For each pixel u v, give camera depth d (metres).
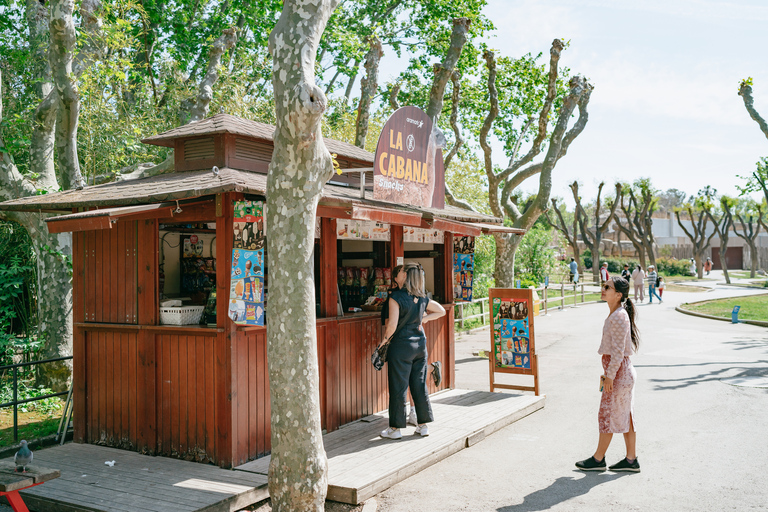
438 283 9.20
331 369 6.73
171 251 6.90
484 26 19.47
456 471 5.70
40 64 11.95
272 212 4.20
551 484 5.26
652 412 7.75
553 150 13.08
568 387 9.58
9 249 10.14
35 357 9.43
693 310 22.41
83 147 11.45
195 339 5.68
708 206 51.91
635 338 5.59
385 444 6.17
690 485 5.12
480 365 12.00
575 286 26.58
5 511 4.89
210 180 5.66
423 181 7.70
